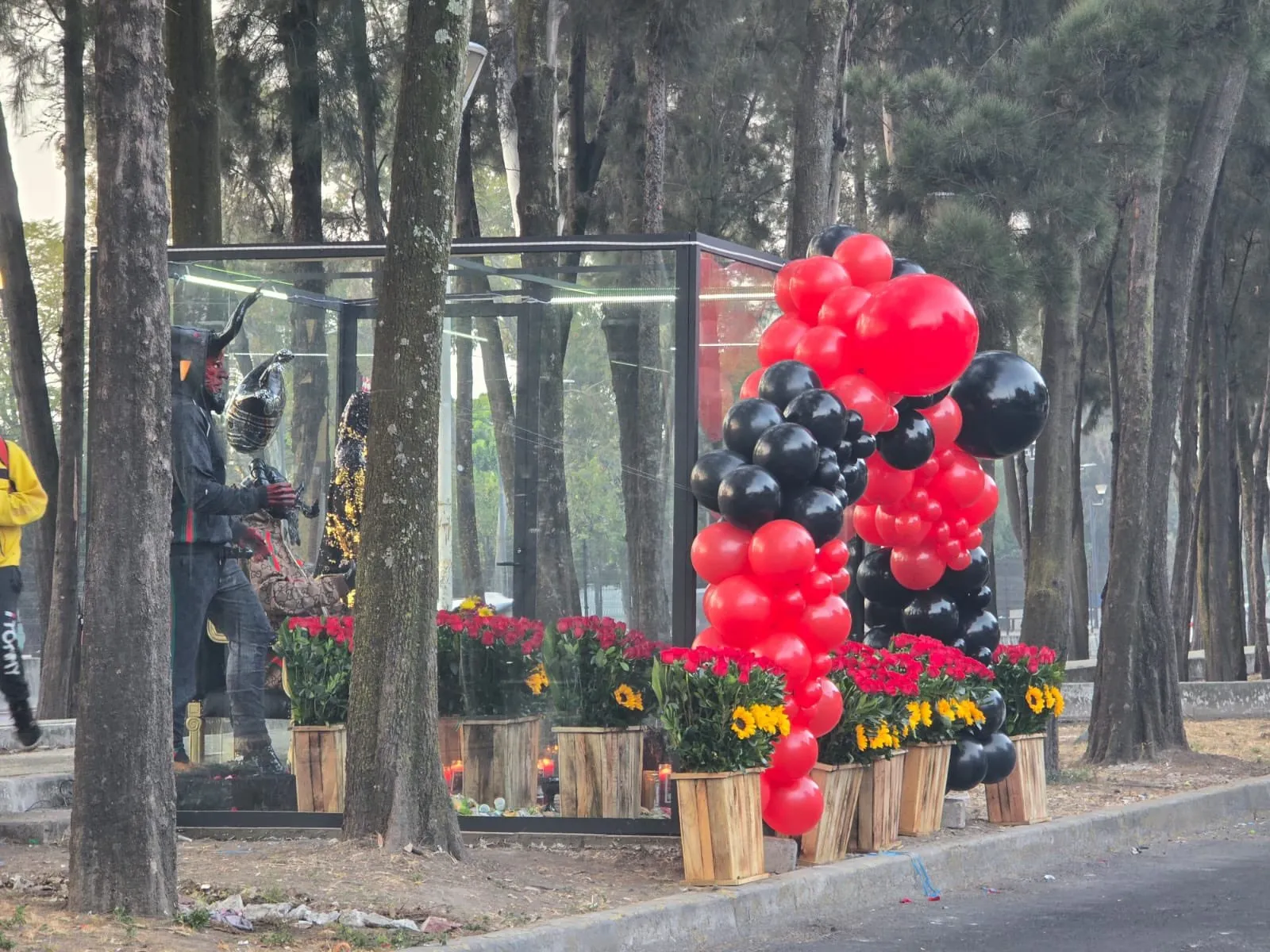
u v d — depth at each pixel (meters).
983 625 15.04
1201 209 22.16
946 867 12.93
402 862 10.98
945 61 28.55
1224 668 32.78
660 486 12.82
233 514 13.59
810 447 11.89
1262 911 11.57
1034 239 21.31
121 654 9.34
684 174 28.38
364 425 13.83
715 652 11.39
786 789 11.88
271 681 13.42
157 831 9.43
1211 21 19.91
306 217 23.28
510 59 25.20
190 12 18.50
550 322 13.16
